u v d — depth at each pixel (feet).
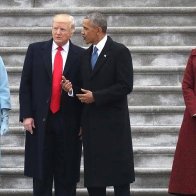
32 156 47.73
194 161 47.60
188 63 48.24
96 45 47.29
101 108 47.09
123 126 47.32
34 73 47.78
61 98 47.50
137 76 59.57
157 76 59.57
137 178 53.52
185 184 47.70
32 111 47.73
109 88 46.73
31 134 47.78
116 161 47.14
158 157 54.60
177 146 48.14
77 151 48.24
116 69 47.06
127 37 62.80
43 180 47.93
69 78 47.70
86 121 47.24
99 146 47.09
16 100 58.08
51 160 47.93
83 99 46.42
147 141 55.77
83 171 52.29
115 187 47.80
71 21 47.60
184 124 47.93
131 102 58.29
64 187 48.21
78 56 47.85
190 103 47.50
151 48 61.16
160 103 58.34
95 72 46.96
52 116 47.50
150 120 57.00
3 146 55.72
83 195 52.70
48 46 47.93
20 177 53.62
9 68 59.41
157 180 53.57
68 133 47.73
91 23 46.96
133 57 61.11
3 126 46.80
